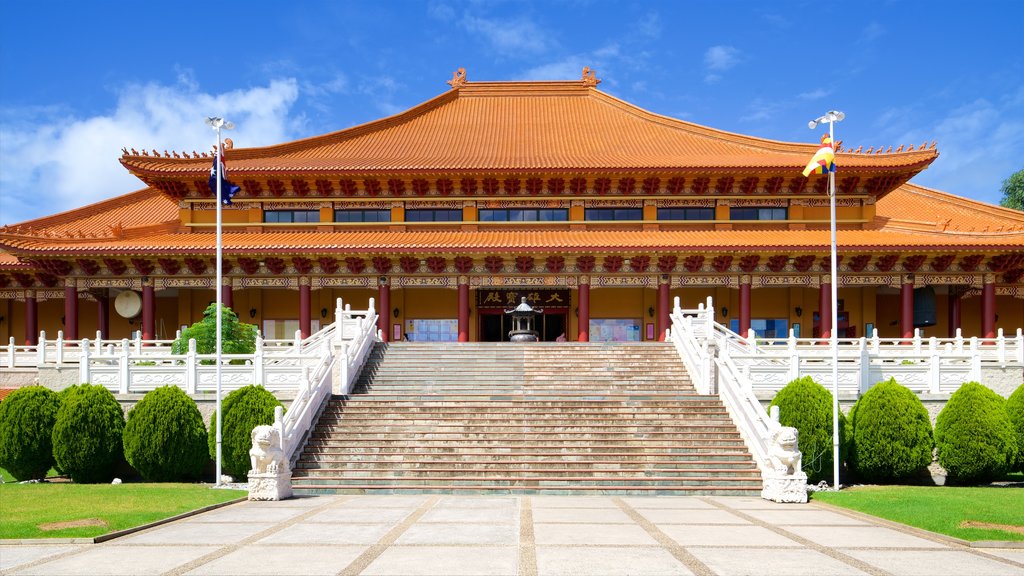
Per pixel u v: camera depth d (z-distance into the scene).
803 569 13.52
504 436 26.52
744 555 14.60
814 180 49.22
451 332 51.62
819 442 25.25
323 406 28.59
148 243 45.31
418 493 23.66
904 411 25.89
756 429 24.83
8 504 20.11
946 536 16.19
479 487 23.81
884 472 26.05
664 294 47.09
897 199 55.34
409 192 50.78
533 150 54.09
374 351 36.28
